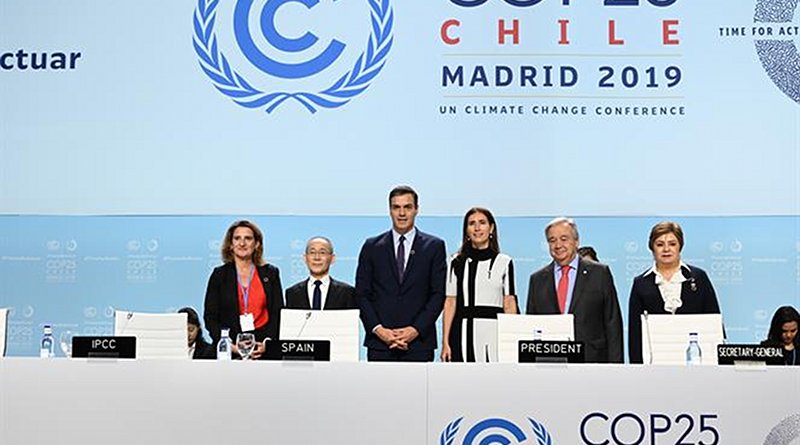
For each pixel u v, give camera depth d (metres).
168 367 5.65
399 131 8.57
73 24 8.68
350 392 5.65
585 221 8.47
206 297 8.43
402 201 8.43
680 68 8.57
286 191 8.55
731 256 8.43
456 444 5.62
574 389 5.65
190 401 5.62
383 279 8.39
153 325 6.68
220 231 8.51
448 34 8.62
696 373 5.66
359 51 8.65
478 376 5.66
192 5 8.72
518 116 8.55
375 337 8.30
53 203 8.54
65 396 5.61
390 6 8.66
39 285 8.48
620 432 5.62
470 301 8.36
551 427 5.63
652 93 8.55
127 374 5.64
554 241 8.39
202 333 8.40
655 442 5.62
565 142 8.53
